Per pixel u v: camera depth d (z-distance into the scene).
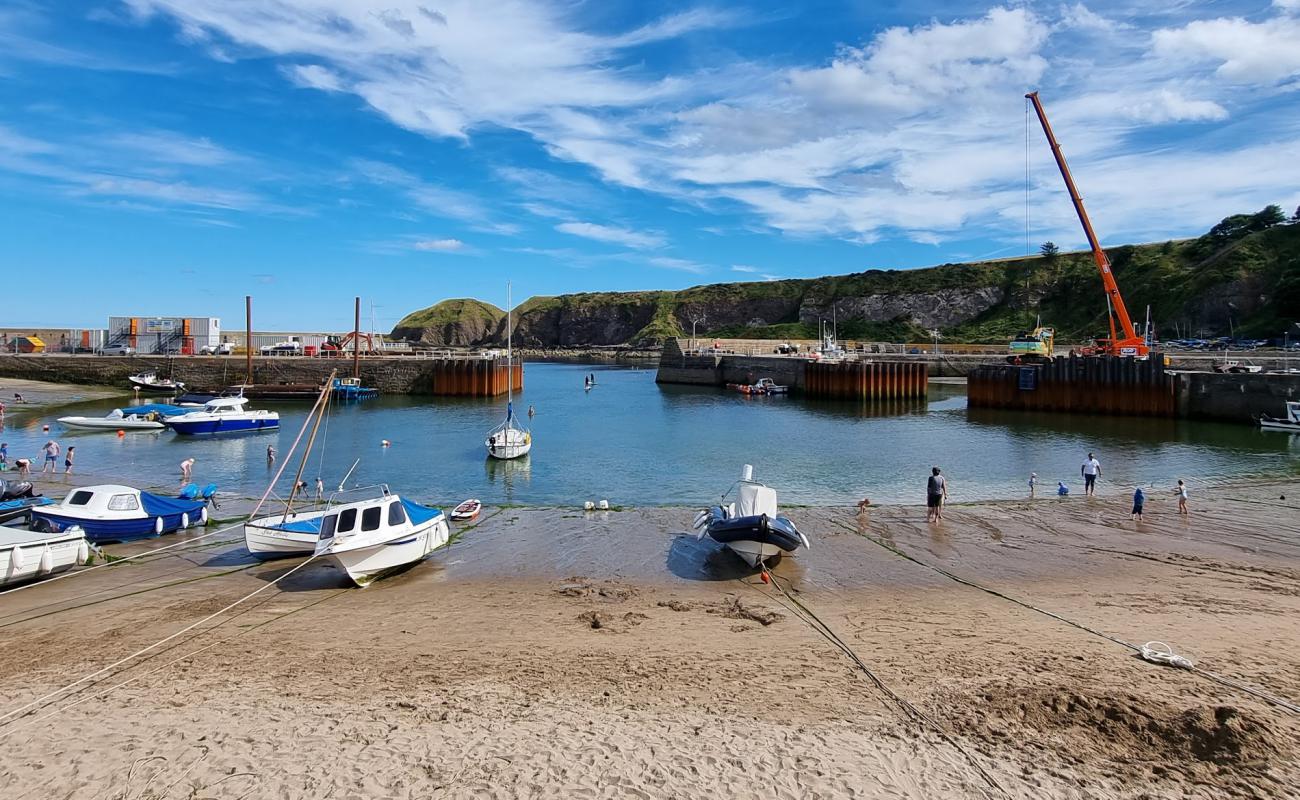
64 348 76.94
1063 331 117.62
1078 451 34.88
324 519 15.04
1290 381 42.62
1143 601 13.30
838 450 35.69
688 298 193.50
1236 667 9.73
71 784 6.87
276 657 10.30
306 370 67.62
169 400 57.12
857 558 16.61
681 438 40.41
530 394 73.06
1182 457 32.72
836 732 7.95
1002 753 7.50
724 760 7.37
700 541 18.20
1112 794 6.77
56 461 31.75
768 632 11.54
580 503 23.70
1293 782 6.84
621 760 7.35
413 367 68.62
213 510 21.62
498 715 8.35
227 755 7.40
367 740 7.72
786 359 75.19
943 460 32.53
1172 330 97.75
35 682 9.32
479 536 18.80
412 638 11.20
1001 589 14.22
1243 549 17.20
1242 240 101.31
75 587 14.30
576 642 11.02
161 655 10.38
